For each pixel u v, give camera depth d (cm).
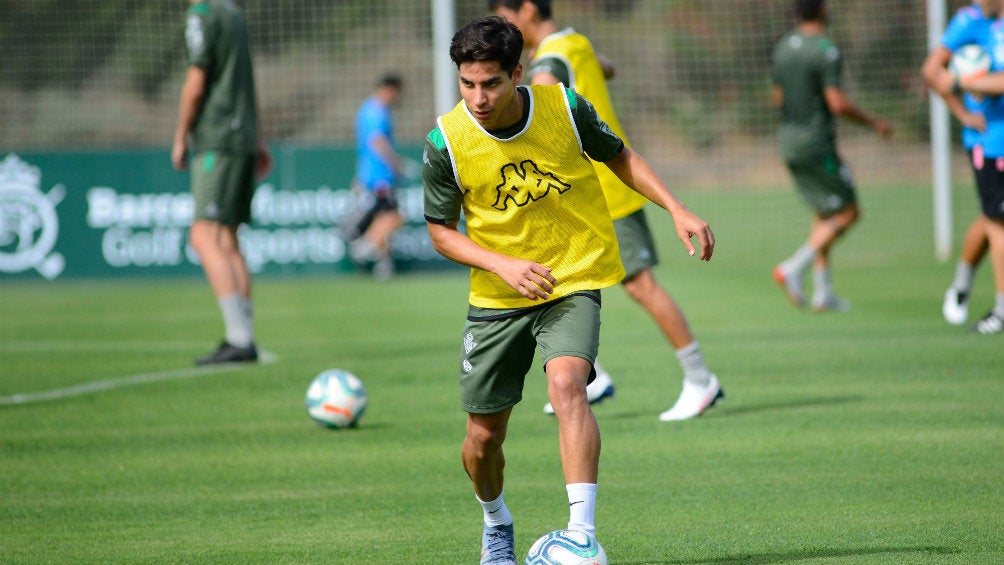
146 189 5294
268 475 1822
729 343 3158
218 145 2894
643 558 1345
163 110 8850
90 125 8669
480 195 1277
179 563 1360
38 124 8625
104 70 8931
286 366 2928
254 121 2964
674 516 1527
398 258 5469
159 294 4834
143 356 3152
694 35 9638
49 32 8900
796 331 3366
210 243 2948
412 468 1855
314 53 9044
